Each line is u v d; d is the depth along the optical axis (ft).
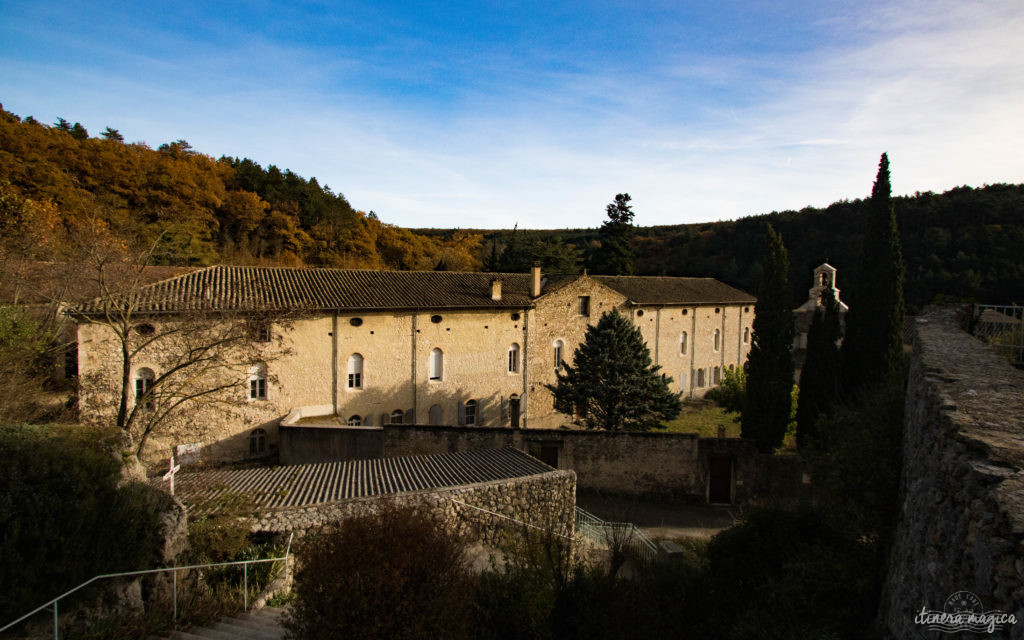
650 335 130.82
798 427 84.74
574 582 36.76
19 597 21.62
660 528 64.75
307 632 23.17
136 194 164.86
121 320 68.39
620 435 72.74
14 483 23.12
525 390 111.04
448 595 24.77
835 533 37.50
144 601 28.22
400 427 73.31
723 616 34.58
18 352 64.23
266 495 45.27
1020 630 10.78
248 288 87.40
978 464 14.84
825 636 27.12
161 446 77.05
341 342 91.20
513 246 232.53
